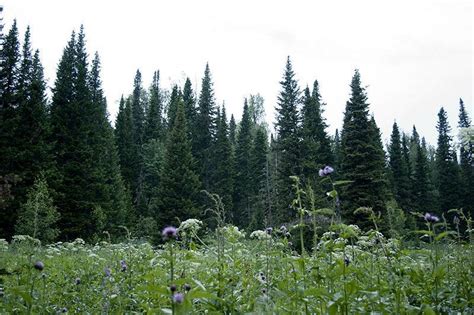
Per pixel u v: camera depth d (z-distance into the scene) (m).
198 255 5.72
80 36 50.62
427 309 3.39
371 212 4.59
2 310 4.49
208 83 70.00
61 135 38.25
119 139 66.06
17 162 31.81
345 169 33.62
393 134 59.47
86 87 42.62
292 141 44.09
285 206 29.14
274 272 5.36
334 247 3.93
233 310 4.12
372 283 4.29
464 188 62.38
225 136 61.56
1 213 28.67
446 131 71.50
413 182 61.44
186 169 43.69
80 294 5.89
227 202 56.06
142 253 7.63
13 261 7.61
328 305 3.41
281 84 48.50
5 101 35.12
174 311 3.09
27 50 43.94
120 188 48.41
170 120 79.12
